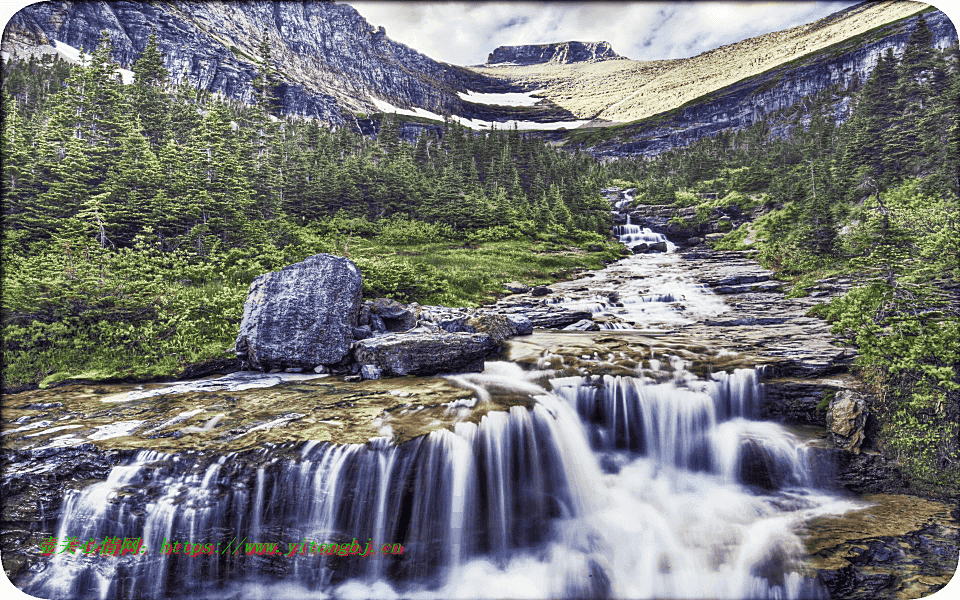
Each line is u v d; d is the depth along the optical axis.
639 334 17.50
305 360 12.91
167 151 26.94
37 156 22.30
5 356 12.13
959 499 9.30
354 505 8.02
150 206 22.66
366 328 14.37
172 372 12.56
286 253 24.72
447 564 8.52
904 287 12.85
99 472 7.77
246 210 28.84
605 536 8.86
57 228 19.20
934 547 7.89
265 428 8.78
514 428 9.70
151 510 7.52
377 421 9.13
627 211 66.81
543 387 11.68
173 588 7.55
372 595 7.94
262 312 13.30
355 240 36.06
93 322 14.32
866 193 28.19
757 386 11.62
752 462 10.41
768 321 18.58
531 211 53.31
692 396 11.42
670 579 7.83
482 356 13.45
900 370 10.92
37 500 7.59
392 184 47.28
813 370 11.91
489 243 42.16
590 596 7.89
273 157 43.81
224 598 7.61
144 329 14.32
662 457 11.36
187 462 7.76
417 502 8.39
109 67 36.09
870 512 8.98
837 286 21.33
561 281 32.16
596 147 187.62
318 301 13.42
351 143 75.44
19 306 13.28
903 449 10.04
